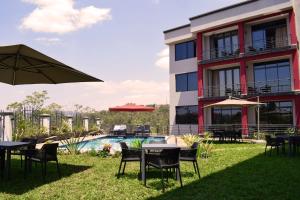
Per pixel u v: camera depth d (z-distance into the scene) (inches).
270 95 796.6
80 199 210.2
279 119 811.4
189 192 227.0
